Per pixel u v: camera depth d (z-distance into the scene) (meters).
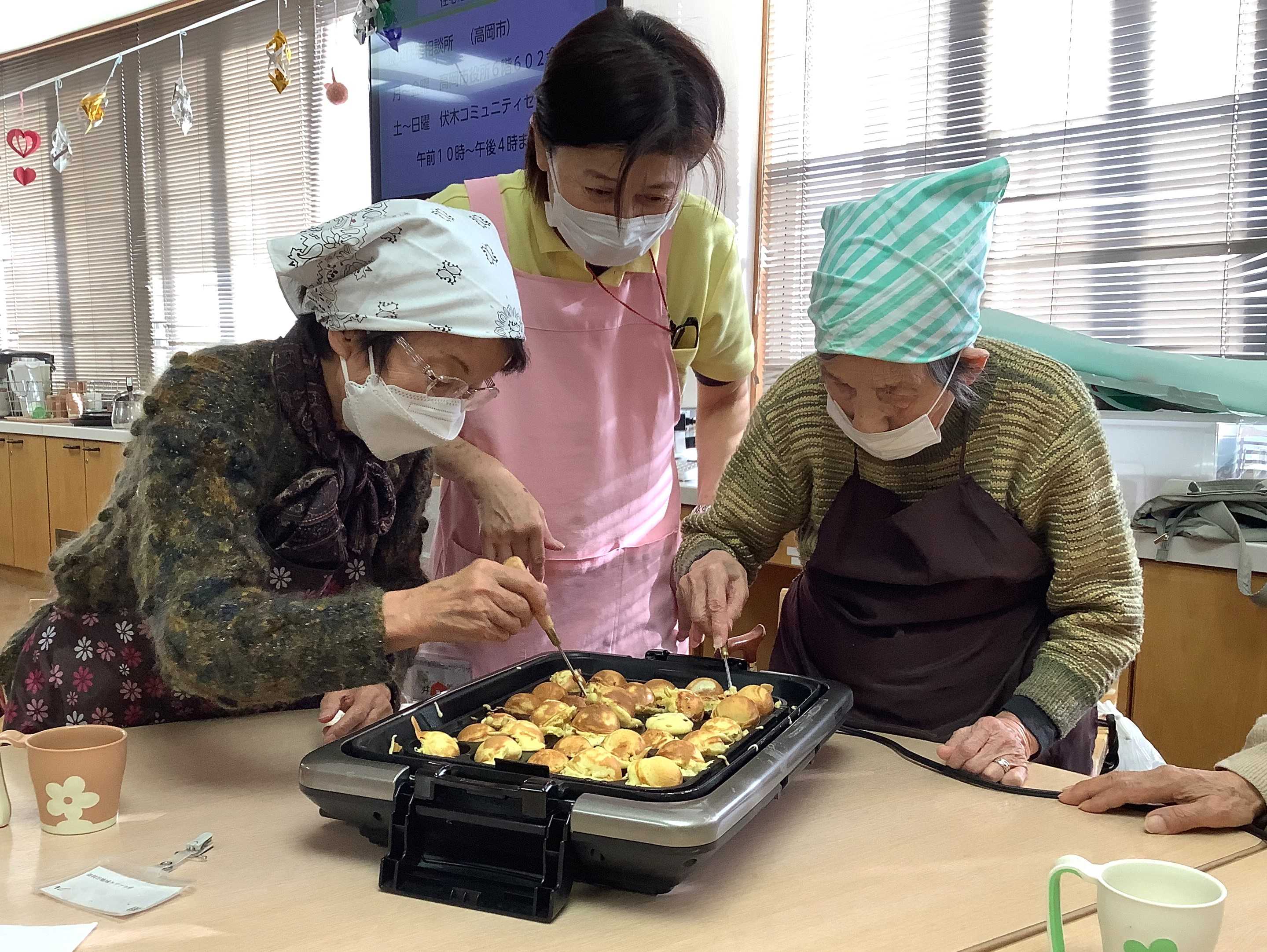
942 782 1.12
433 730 1.04
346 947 0.76
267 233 5.17
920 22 3.11
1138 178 2.79
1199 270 2.71
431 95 2.95
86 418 5.14
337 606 0.95
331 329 1.02
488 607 0.96
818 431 1.40
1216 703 2.12
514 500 1.40
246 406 1.05
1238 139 2.62
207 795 1.06
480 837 0.85
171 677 0.95
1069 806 1.06
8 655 1.29
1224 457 2.31
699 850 0.79
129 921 0.79
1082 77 2.85
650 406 1.62
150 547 0.97
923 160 3.15
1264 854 0.95
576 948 0.76
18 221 6.47
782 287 3.48
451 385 1.03
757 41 3.37
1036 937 0.79
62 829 0.95
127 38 5.61
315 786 0.89
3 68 6.31
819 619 1.40
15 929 0.76
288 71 4.75
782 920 0.81
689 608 1.41
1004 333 2.66
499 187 1.54
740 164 3.37
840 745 1.25
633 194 1.29
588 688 1.21
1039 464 1.25
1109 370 2.54
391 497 1.24
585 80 1.20
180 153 5.48
